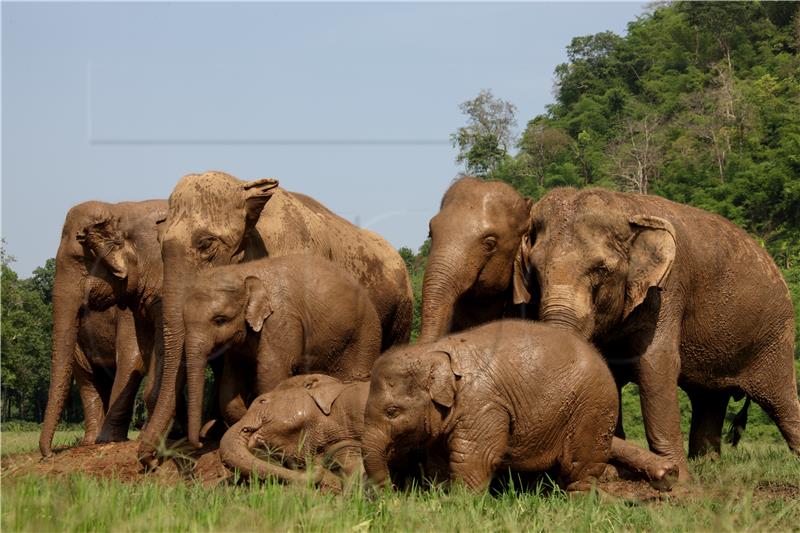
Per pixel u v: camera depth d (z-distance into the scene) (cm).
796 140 9888
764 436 4022
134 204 1733
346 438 1202
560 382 1097
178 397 1438
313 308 1378
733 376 1628
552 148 12212
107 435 1734
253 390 1365
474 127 9125
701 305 1510
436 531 842
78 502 827
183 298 1407
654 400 1384
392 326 1822
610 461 1220
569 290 1300
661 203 1505
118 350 1767
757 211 9612
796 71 13762
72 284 1692
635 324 1383
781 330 1641
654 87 14438
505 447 1077
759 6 16075
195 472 1305
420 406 1058
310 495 877
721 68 13875
